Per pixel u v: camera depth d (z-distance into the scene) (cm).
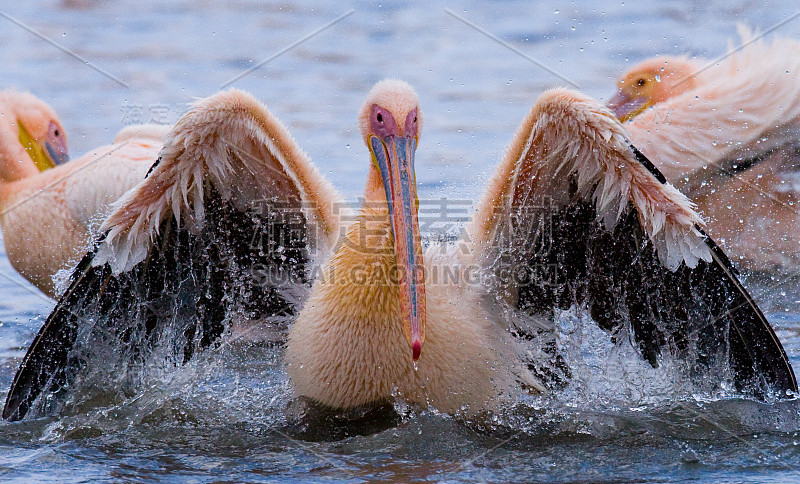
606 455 872
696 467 840
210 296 1065
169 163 942
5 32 2619
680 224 933
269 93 2158
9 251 1404
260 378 1061
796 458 859
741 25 1639
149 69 2319
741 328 1002
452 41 2497
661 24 2498
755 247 1471
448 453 882
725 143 1477
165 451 895
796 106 1477
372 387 945
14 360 1173
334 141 1855
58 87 2195
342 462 862
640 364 1054
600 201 961
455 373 958
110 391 1044
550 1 2764
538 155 955
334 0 2888
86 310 1021
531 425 954
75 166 1404
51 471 838
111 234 962
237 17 2764
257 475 827
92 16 2794
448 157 1738
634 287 1015
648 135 1485
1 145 1550
